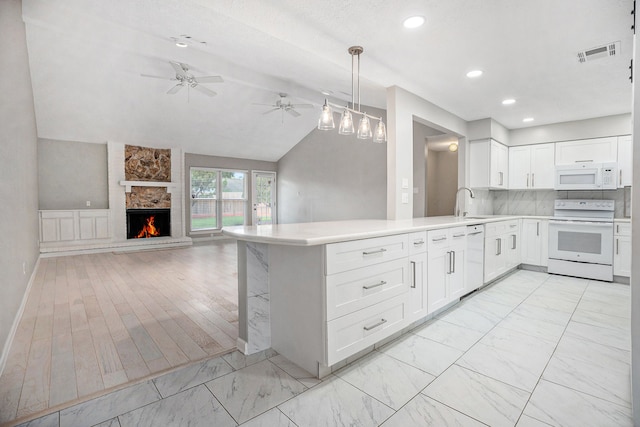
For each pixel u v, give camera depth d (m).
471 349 2.21
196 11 2.53
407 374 1.89
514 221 4.50
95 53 4.51
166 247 7.12
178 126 6.81
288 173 9.09
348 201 7.38
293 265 2.00
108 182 6.75
